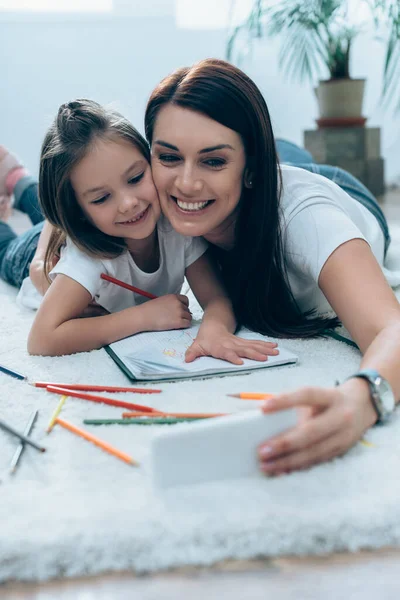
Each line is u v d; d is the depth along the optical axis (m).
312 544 0.62
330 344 1.11
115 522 0.64
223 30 3.08
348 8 2.62
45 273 1.23
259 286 1.14
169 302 1.17
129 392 0.94
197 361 1.01
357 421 0.74
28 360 1.09
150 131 1.06
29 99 3.14
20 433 0.81
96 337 1.11
